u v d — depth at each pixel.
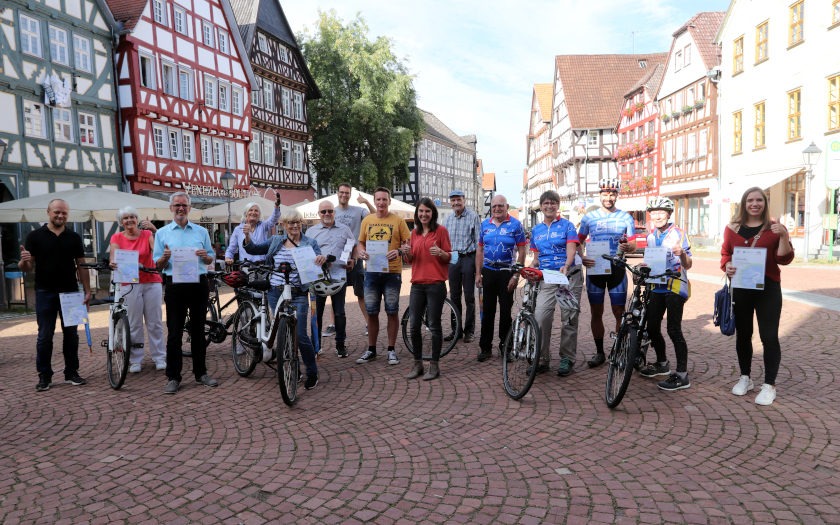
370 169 37.81
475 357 7.28
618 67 51.88
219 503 3.55
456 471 3.95
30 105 19.56
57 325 11.07
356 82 39.03
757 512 3.33
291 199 34.88
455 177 73.31
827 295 11.59
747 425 4.66
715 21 34.16
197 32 26.44
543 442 4.43
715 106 30.92
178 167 25.23
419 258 6.27
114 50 22.83
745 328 5.37
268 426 4.89
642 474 3.84
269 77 32.56
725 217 29.36
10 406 5.59
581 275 6.54
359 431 4.73
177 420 5.08
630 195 43.56
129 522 3.35
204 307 6.21
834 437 4.38
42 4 19.91
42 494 3.71
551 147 58.88
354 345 8.20
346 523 3.30
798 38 23.67
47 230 6.26
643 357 6.11
